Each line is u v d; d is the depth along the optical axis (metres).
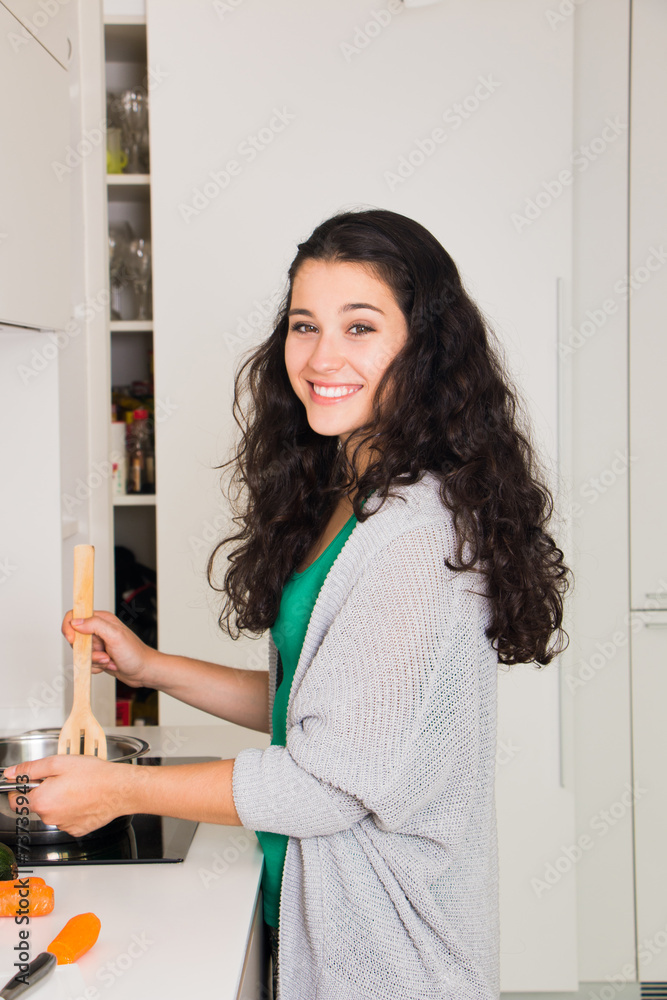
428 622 0.79
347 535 0.95
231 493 1.89
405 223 0.94
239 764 0.83
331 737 0.79
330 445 1.13
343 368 0.91
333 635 0.82
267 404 1.15
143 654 1.17
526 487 0.94
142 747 1.10
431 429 0.91
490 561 0.85
